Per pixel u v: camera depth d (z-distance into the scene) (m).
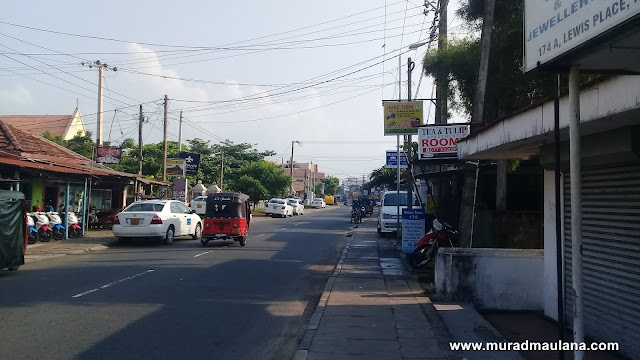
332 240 21.39
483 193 15.82
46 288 9.70
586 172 6.86
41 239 17.52
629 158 5.60
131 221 17.44
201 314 7.96
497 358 5.92
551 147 7.12
